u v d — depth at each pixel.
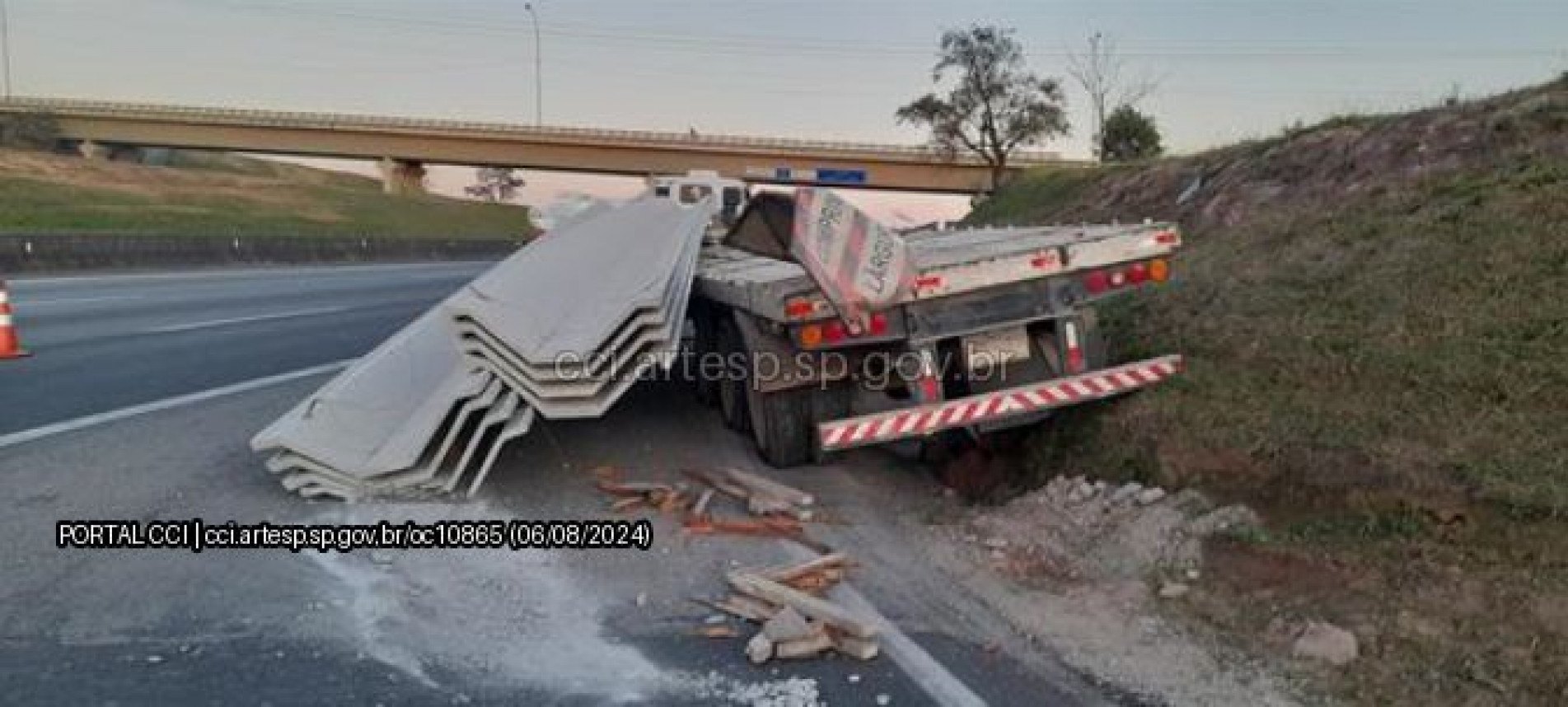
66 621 4.50
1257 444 5.79
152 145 62.12
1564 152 8.60
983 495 7.30
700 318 10.23
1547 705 3.91
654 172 60.75
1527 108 9.47
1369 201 9.60
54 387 9.18
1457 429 5.46
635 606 4.99
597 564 5.52
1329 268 8.30
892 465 8.10
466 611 4.85
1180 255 10.74
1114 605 5.10
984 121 39.03
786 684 4.18
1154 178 16.61
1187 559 5.35
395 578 5.17
